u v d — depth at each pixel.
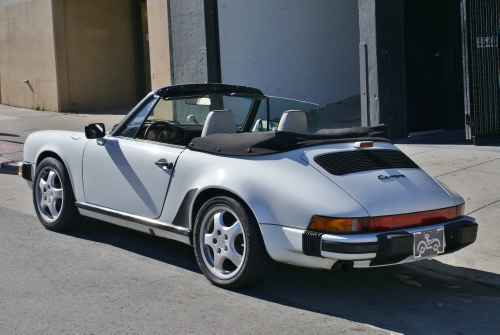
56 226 6.50
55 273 5.28
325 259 4.31
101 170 5.95
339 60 14.89
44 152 6.62
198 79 12.76
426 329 4.31
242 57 13.39
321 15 14.45
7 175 10.28
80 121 15.66
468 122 9.85
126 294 4.80
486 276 5.43
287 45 13.96
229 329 4.17
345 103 14.75
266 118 6.75
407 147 10.09
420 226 4.51
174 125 6.11
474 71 9.86
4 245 6.08
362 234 4.27
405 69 10.98
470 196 7.39
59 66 17.28
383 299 4.88
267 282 5.16
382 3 10.50
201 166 5.07
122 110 17.86
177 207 5.25
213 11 12.44
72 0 17.34
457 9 11.21
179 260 5.70
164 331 4.11
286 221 4.44
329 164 4.67
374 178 4.64
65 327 4.16
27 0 17.89
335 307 4.67
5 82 19.25
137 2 18.56
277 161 4.71
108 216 5.93
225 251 4.84
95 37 17.86
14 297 4.71
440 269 5.62
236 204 4.70
